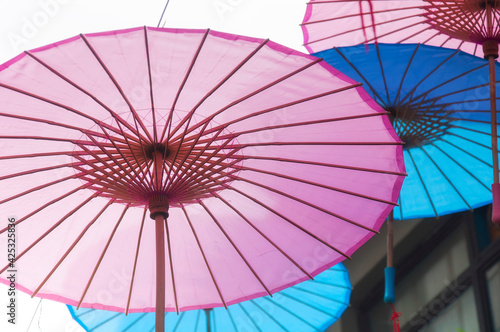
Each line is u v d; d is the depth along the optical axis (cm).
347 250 455
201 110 400
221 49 377
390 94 555
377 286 741
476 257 635
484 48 543
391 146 425
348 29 598
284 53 380
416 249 707
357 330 739
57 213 439
